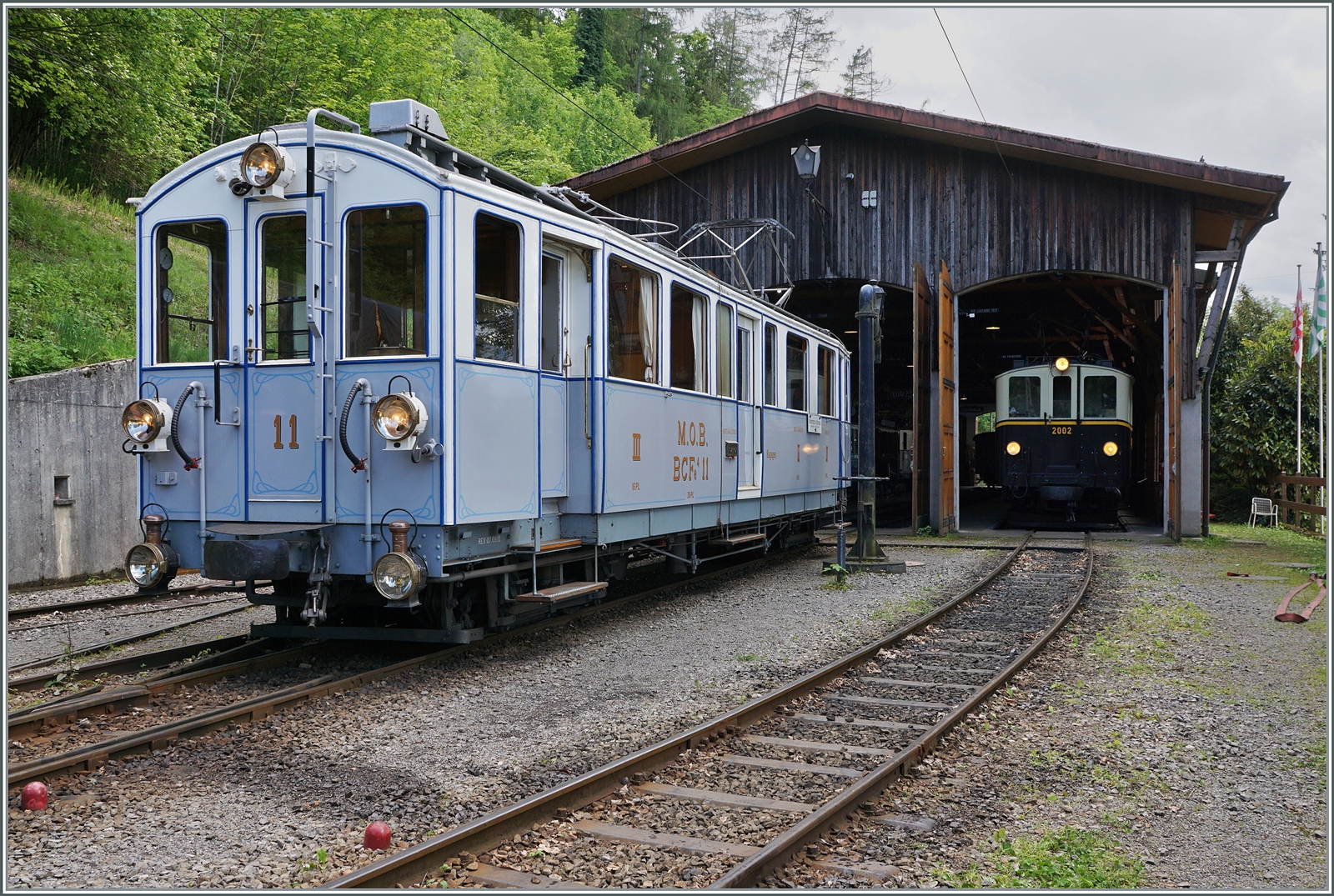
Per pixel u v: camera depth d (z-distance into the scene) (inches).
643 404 345.4
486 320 270.2
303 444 262.8
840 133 749.9
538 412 293.0
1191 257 688.4
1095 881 145.6
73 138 691.4
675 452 373.7
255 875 143.5
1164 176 657.0
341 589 285.0
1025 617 378.6
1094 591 444.8
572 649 309.4
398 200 256.1
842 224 749.3
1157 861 154.9
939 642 331.3
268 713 227.1
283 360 267.1
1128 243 697.0
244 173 262.5
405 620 313.1
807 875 146.3
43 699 245.6
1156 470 888.3
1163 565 544.4
